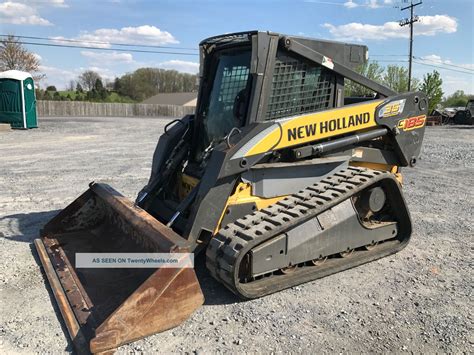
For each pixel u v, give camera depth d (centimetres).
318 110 455
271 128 407
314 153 438
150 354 306
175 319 332
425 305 378
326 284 416
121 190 805
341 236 439
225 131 464
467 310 370
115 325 306
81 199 522
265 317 357
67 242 489
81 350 304
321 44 450
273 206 416
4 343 322
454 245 525
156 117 4403
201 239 392
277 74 429
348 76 471
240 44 460
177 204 481
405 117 518
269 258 388
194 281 336
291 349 314
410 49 4047
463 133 2341
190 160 517
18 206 701
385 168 532
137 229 388
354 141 470
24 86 2192
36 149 1432
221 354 308
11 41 3619
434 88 4000
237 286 365
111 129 2327
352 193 430
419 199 757
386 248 488
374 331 337
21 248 508
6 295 395
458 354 309
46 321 352
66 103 4350
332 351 312
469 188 855
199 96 514
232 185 400
